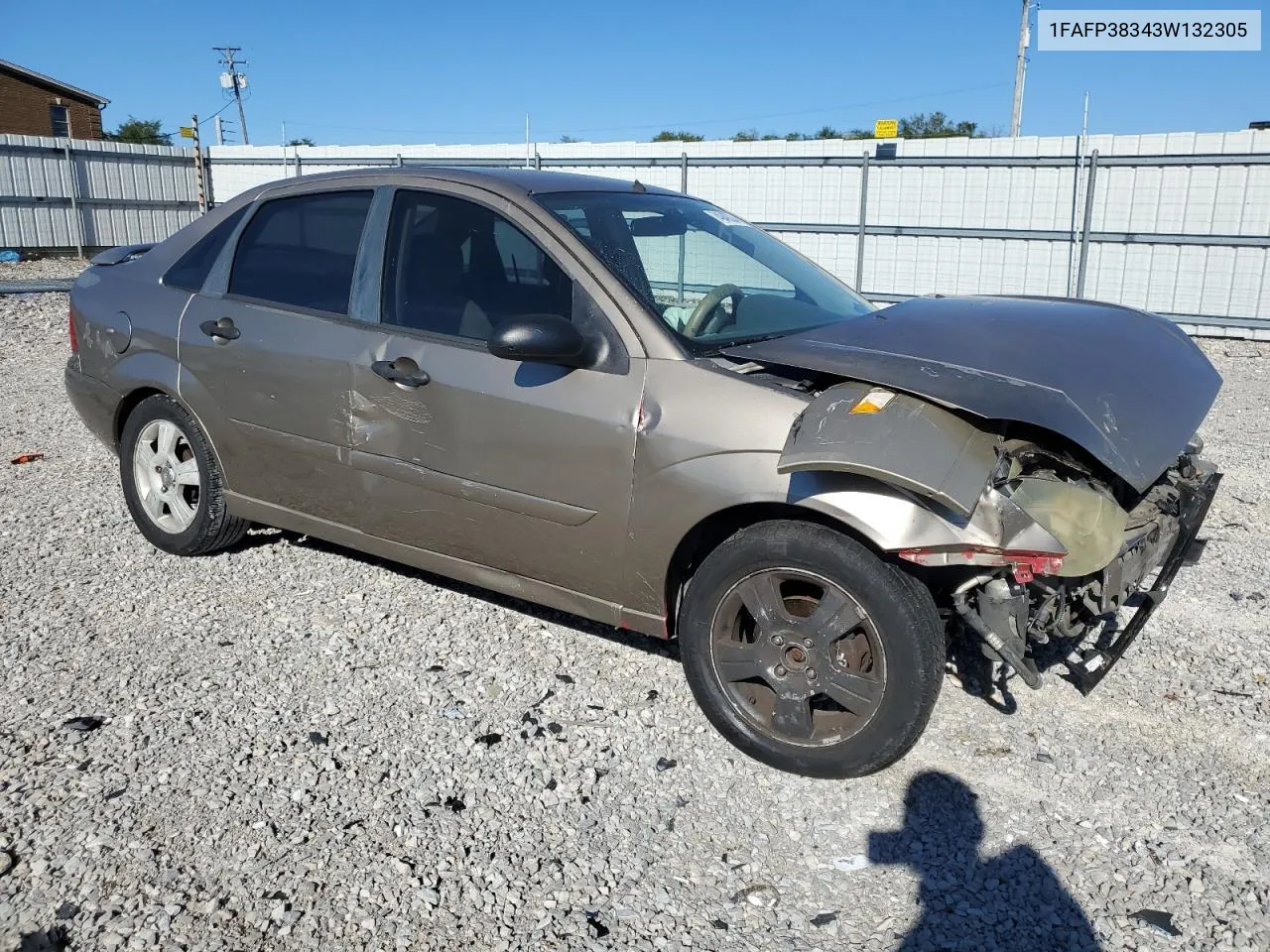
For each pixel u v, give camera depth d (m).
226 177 24.20
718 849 2.81
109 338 4.66
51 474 6.10
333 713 3.44
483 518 3.61
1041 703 3.57
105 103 43.94
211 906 2.54
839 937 2.49
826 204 15.59
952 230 14.62
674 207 4.18
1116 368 3.25
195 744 3.24
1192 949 2.44
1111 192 13.50
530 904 2.58
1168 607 4.39
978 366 3.02
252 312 4.18
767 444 3.02
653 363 3.24
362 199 4.00
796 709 3.10
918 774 3.15
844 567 2.93
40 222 22.16
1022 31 28.53
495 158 18.81
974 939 2.48
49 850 2.73
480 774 3.12
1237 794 3.05
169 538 4.70
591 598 3.50
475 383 3.51
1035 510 2.85
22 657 3.78
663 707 3.52
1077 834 2.87
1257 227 12.73
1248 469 6.67
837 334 3.27
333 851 2.76
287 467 4.14
